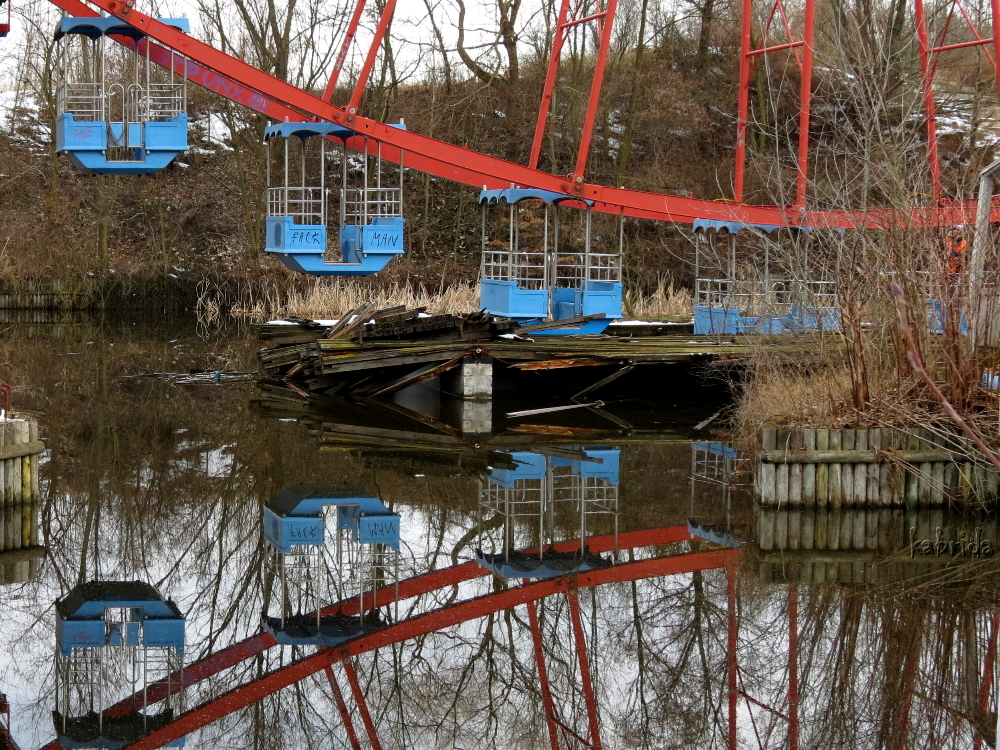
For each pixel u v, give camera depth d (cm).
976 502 1460
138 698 977
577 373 2456
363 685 1017
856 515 1460
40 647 1070
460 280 4169
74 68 3884
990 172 1502
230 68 1958
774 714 961
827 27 3141
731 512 1505
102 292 4012
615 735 934
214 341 3384
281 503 1544
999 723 736
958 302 1463
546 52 4219
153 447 1880
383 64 4094
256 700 980
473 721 959
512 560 1325
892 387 1499
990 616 1136
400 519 1480
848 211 1564
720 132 4262
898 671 1027
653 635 1112
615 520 1475
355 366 2250
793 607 1168
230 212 4531
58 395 2373
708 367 2194
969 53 3319
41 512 1491
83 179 4528
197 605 1188
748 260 3152
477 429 2066
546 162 4416
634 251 4016
